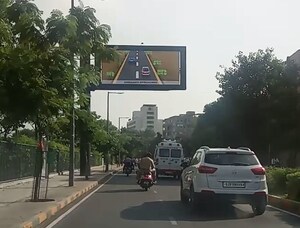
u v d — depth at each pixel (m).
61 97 15.09
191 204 17.86
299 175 19.84
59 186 29.36
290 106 39.81
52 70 14.27
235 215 17.16
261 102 40.69
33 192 20.48
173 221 15.50
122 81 48.88
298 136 39.53
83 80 16.38
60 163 47.41
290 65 41.03
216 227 14.31
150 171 29.36
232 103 41.81
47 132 20.03
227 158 17.30
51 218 16.23
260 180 17.11
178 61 49.38
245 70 41.75
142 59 49.22
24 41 14.17
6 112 12.80
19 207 17.73
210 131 49.38
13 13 14.60
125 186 33.09
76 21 15.88
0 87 12.14
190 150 67.88
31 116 13.29
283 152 42.38
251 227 14.38
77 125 37.84
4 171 26.97
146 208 19.27
